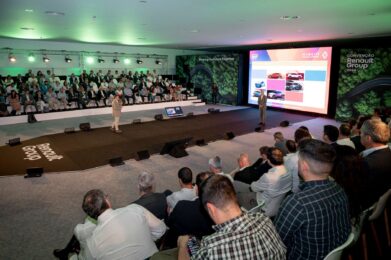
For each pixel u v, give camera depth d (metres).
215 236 1.28
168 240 2.71
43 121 12.16
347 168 2.26
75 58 15.82
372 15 7.00
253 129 10.56
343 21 7.90
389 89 10.77
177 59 19.86
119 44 16.20
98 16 7.23
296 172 3.46
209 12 6.71
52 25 8.70
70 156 7.39
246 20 7.76
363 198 2.26
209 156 7.45
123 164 6.80
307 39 12.59
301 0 5.50
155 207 2.98
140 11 6.58
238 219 1.30
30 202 4.86
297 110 13.96
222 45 16.27
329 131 4.15
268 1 5.57
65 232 3.97
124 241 2.12
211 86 17.72
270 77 14.87
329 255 1.62
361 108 11.61
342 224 1.65
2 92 12.60
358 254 2.70
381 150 2.73
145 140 9.04
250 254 1.24
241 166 4.66
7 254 3.48
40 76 14.14
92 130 10.45
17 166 6.62
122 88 15.55
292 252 1.68
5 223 4.19
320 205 1.57
